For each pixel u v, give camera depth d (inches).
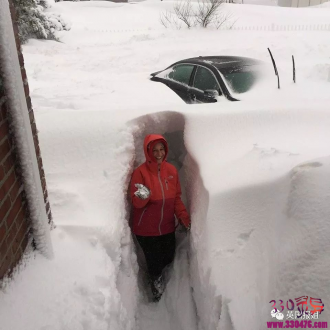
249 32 513.7
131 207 142.2
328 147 117.7
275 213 90.4
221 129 138.6
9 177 73.7
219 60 225.8
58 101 185.0
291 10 724.0
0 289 70.2
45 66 346.9
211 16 588.4
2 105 72.5
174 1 844.6
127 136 133.5
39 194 83.3
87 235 99.3
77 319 76.6
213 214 104.0
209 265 98.2
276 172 101.0
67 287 82.2
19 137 76.7
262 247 89.4
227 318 87.1
